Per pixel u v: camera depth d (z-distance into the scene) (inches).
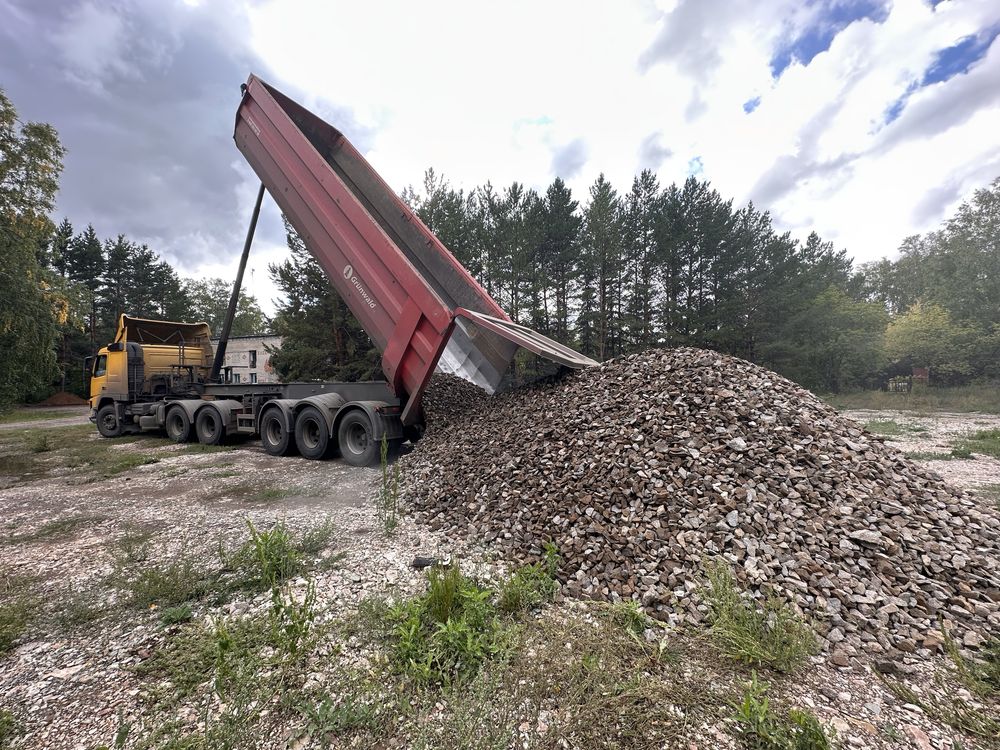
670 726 72.7
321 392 331.0
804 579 108.9
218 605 115.3
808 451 149.9
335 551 148.8
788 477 139.3
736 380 189.0
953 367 982.4
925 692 81.4
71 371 1310.3
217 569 135.1
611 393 202.8
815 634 94.8
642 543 127.0
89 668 91.1
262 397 365.1
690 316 942.4
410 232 300.5
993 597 104.7
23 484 258.1
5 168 412.8
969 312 1106.1
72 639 101.5
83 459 323.9
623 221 949.8
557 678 84.6
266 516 185.8
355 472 268.7
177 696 81.3
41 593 122.6
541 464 175.6
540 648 94.2
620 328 980.6
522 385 258.5
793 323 976.9
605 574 121.3
